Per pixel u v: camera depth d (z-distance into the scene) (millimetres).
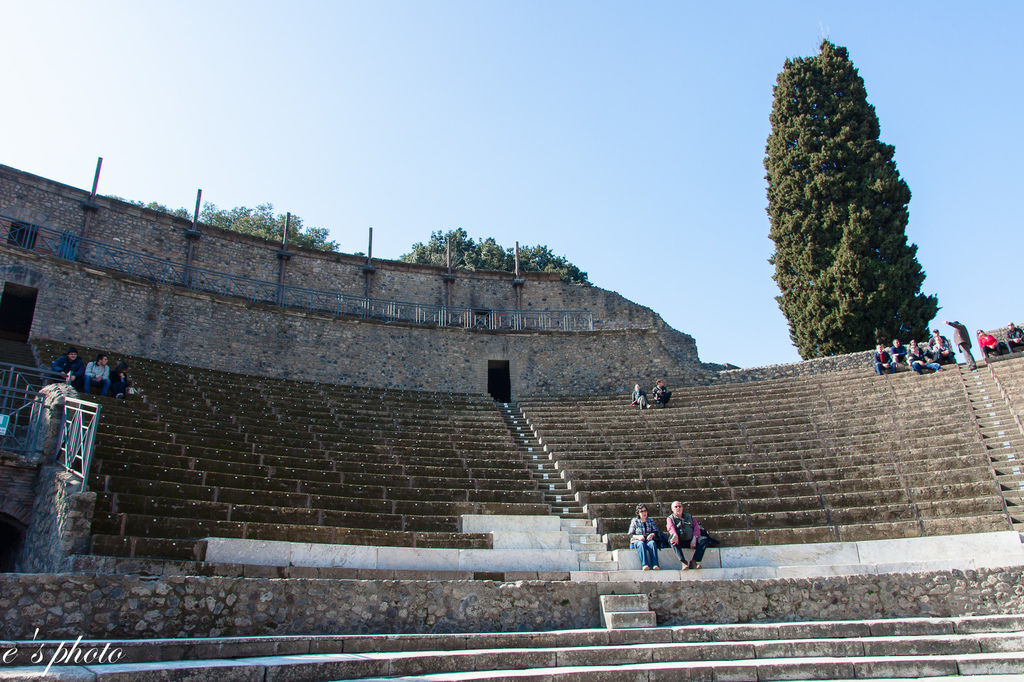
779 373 28141
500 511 15812
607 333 30734
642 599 11641
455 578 12805
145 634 8914
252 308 26188
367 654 8883
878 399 22812
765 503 16125
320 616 10234
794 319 31250
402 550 12969
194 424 17391
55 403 12234
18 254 21375
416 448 20062
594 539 14906
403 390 27844
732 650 9492
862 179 31375
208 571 10742
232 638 8602
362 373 27641
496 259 59250
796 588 11977
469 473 18359
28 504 11828
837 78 33125
